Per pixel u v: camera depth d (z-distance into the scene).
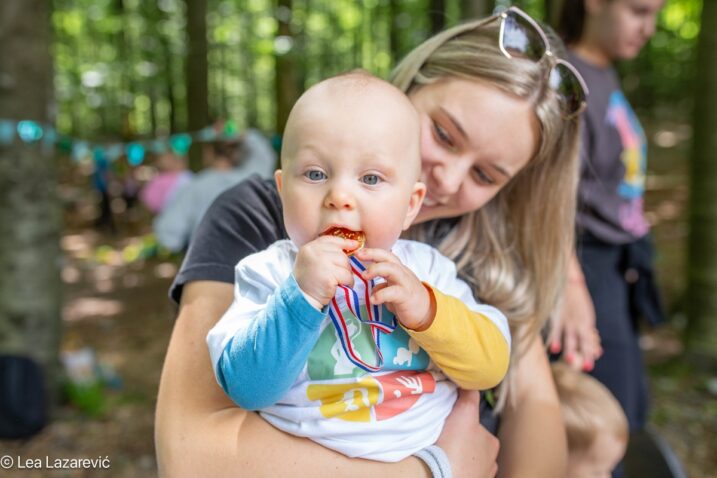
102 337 6.68
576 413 1.96
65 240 11.93
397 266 1.16
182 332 1.38
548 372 1.66
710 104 4.61
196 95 10.89
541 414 1.56
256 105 23.45
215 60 18.73
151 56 15.83
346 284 1.10
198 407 1.32
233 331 1.20
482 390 1.50
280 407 1.29
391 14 13.20
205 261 1.44
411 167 1.21
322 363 1.27
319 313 1.09
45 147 4.35
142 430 4.36
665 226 9.37
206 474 1.26
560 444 1.54
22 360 4.27
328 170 1.16
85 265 10.01
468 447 1.36
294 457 1.27
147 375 5.52
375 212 1.15
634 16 2.52
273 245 1.35
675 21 17.16
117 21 17.48
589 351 2.19
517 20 1.47
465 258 1.61
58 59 17.66
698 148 4.67
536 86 1.44
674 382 4.64
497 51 1.46
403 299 1.17
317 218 1.16
